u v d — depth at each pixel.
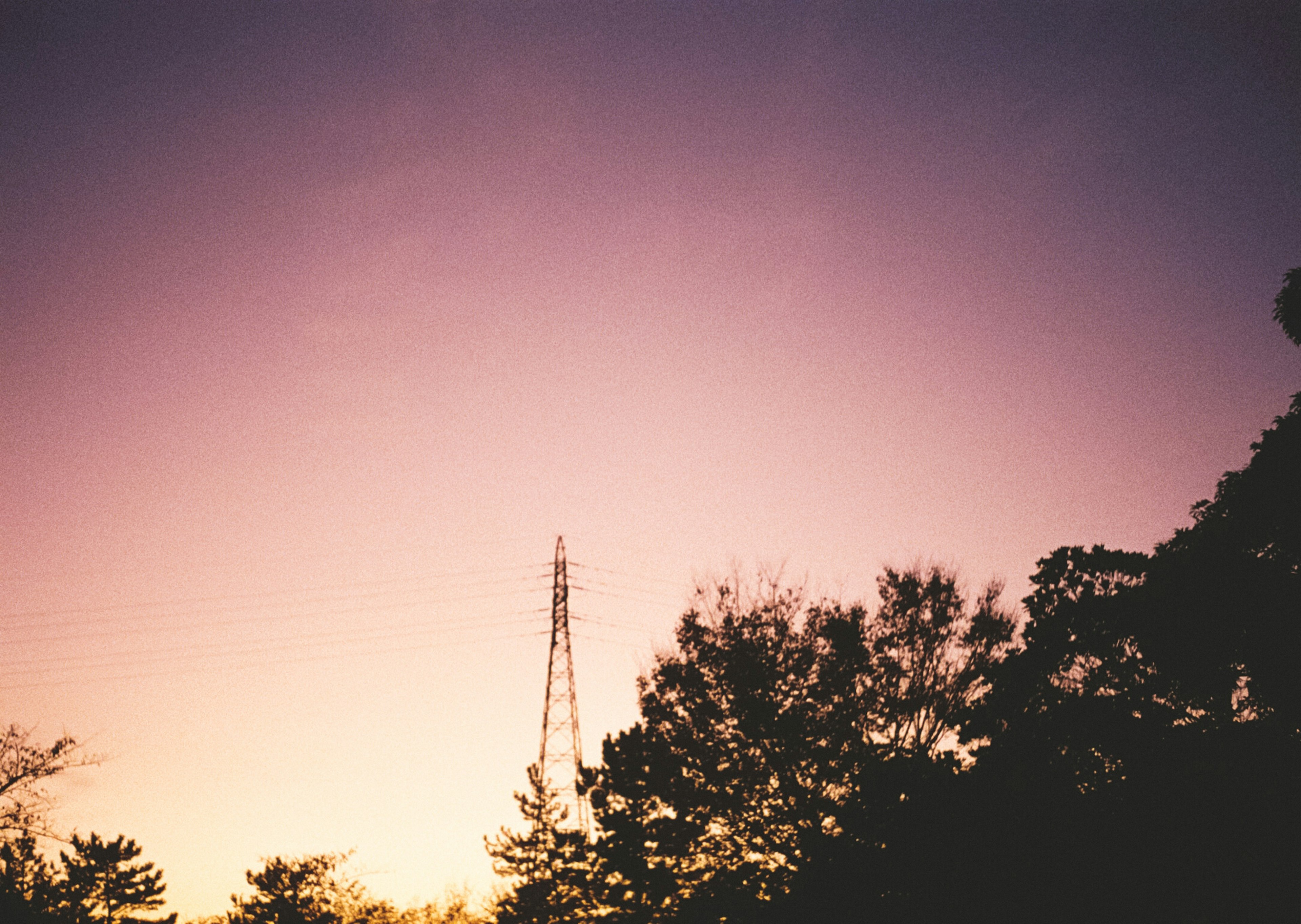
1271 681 13.48
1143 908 12.37
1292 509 14.38
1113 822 13.10
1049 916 13.21
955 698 21.98
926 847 15.08
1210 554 14.95
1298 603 13.46
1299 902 11.16
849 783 20.05
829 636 22.88
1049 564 16.77
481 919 50.09
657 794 23.05
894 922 15.20
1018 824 14.02
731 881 20.80
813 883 16.91
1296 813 11.62
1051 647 15.95
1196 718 14.12
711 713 22.64
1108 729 14.16
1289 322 15.33
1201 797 12.43
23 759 29.95
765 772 21.80
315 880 45.75
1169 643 14.53
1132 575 15.82
